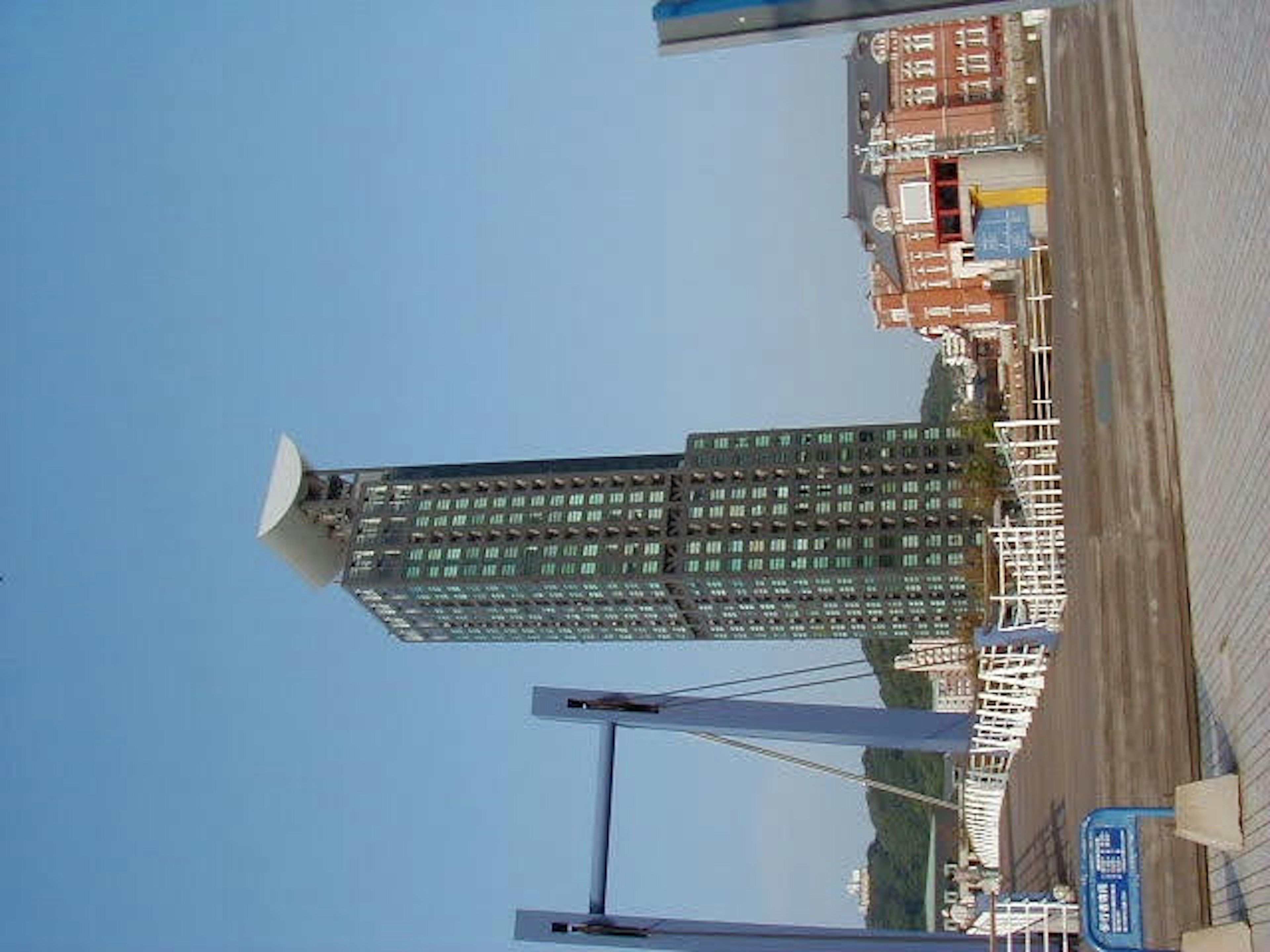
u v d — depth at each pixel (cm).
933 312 11688
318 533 19425
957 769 7950
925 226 8219
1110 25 3606
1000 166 4706
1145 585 3027
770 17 1625
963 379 12450
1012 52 5347
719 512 17912
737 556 17500
